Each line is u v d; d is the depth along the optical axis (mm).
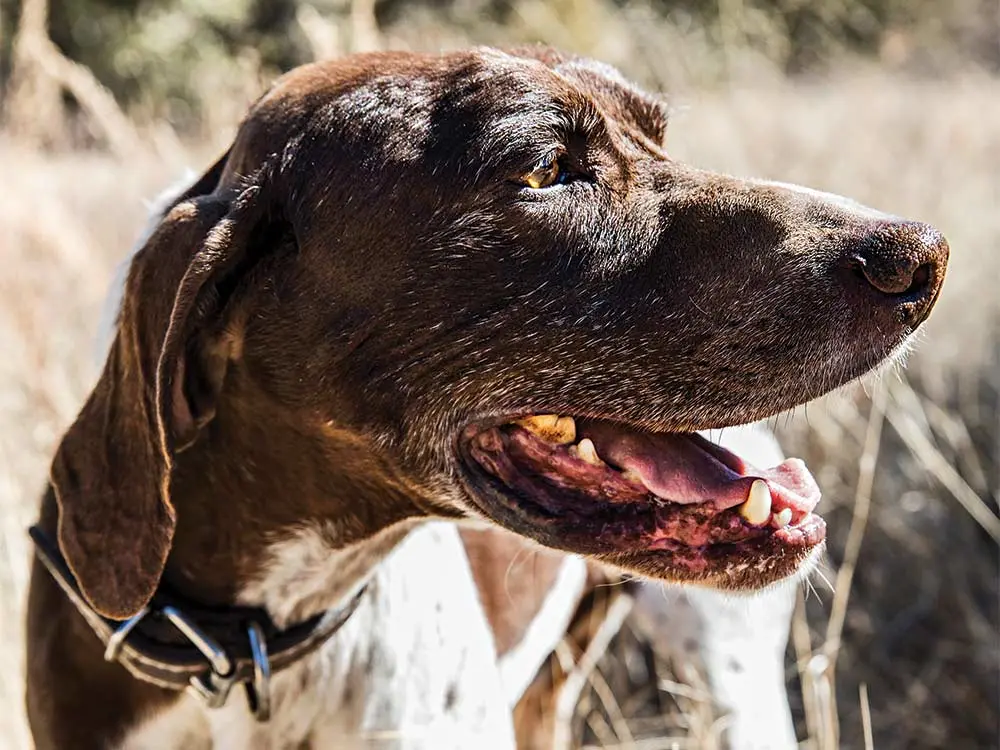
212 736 667
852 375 623
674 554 631
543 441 650
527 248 629
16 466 905
